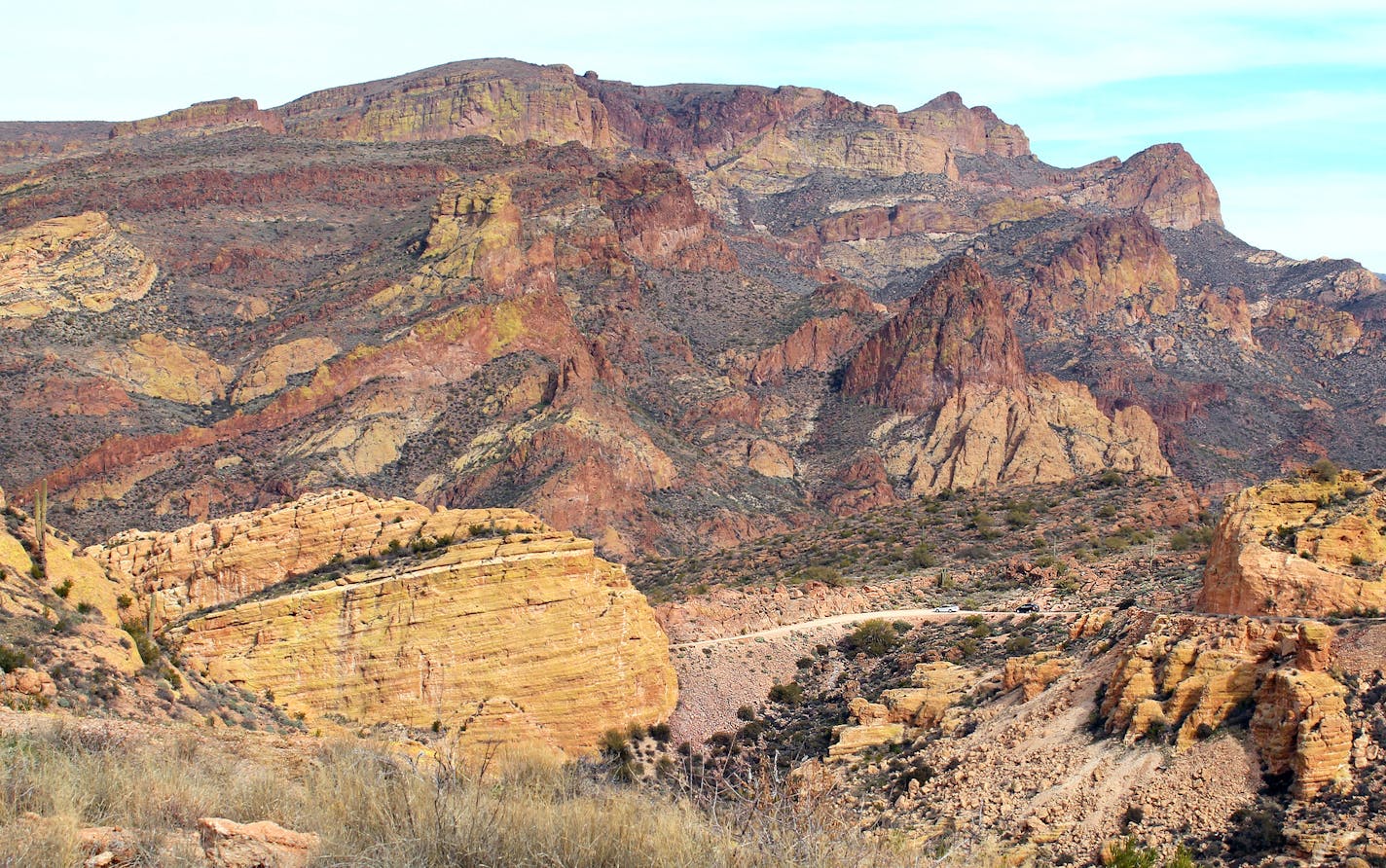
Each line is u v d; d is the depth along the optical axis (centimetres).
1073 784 5469
